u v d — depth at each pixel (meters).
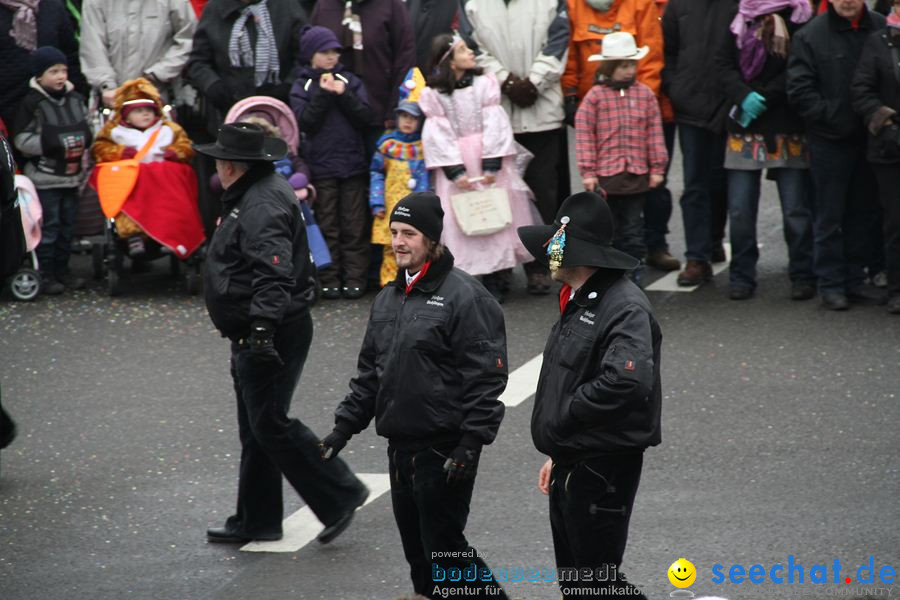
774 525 22.88
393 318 18.97
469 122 37.53
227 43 39.28
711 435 27.50
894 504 23.64
